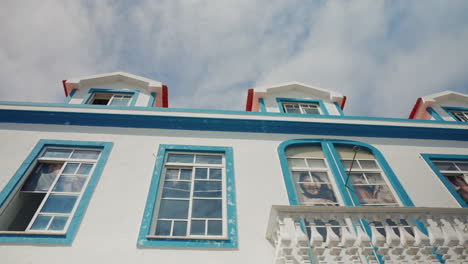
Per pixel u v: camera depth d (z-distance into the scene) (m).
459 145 7.31
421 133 7.44
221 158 6.27
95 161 5.87
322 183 6.02
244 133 6.87
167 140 6.47
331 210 3.92
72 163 5.80
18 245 4.29
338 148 6.90
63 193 5.21
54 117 6.61
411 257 3.98
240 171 5.90
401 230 3.92
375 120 7.50
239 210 5.14
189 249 4.44
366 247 3.78
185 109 7.06
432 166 6.59
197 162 6.11
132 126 6.68
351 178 6.16
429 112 9.16
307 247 3.69
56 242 4.36
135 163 5.84
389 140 7.21
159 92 8.53
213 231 4.86
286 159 6.41
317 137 7.00
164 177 5.70
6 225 4.93
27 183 5.40
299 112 8.73
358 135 7.21
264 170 6.00
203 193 5.46
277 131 7.01
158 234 4.74
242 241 4.63
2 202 4.90
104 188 5.28
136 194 5.25
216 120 6.91
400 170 6.44
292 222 4.05
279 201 5.40
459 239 3.83
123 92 8.38
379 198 5.84
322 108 8.74
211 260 4.33
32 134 6.26
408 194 5.92
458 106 9.40
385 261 3.89
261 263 4.36
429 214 4.04
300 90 9.40
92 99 8.18
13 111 6.53
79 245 4.38
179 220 4.98
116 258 4.27
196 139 6.57
